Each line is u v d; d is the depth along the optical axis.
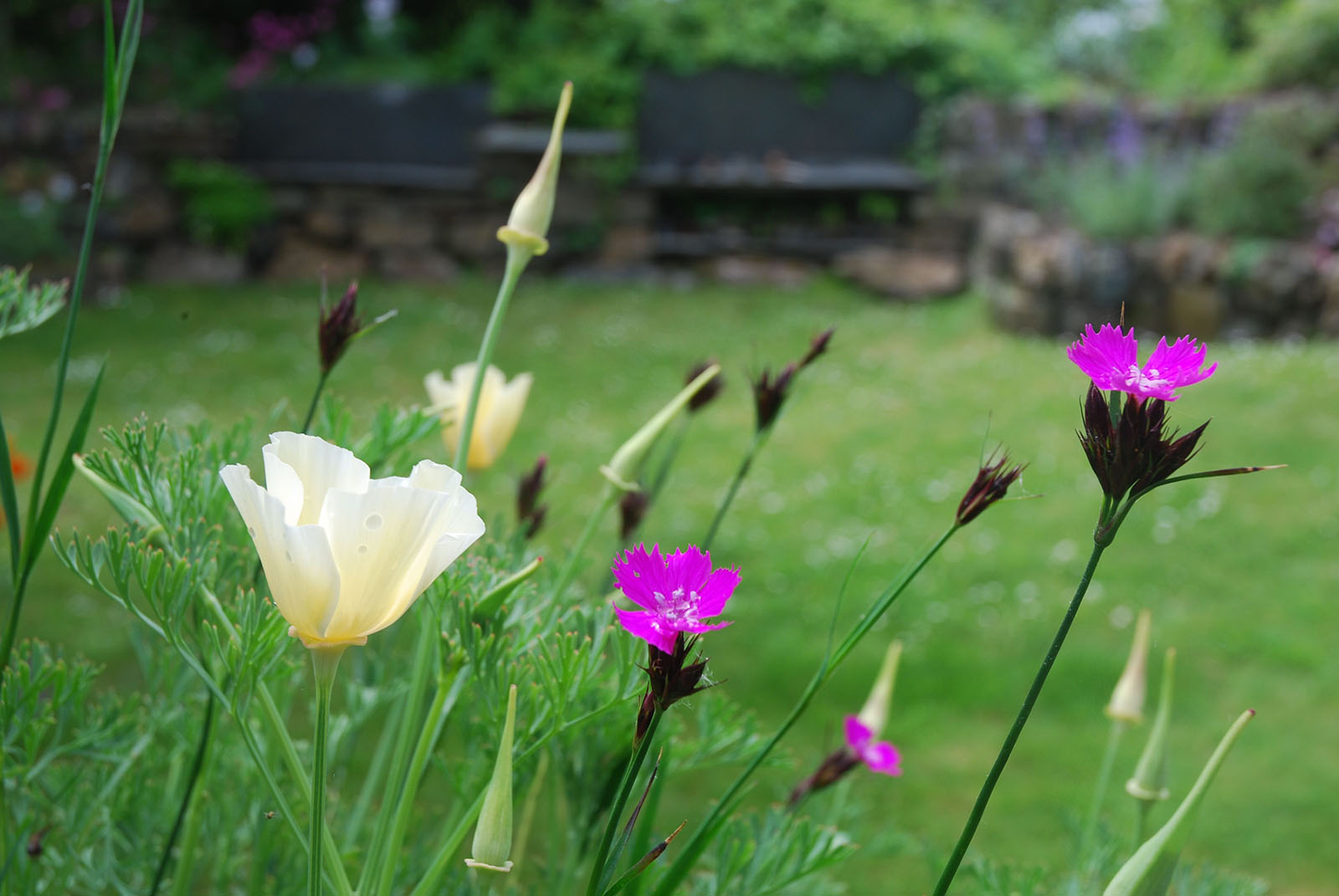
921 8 11.85
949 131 10.70
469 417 0.95
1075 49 13.50
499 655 0.80
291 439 0.65
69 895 1.23
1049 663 0.60
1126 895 0.68
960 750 3.18
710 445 6.42
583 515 5.00
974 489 0.73
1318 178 8.78
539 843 2.30
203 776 1.01
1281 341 8.25
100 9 10.90
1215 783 3.06
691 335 9.02
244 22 11.95
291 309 9.41
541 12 11.38
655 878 0.93
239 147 10.93
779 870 0.96
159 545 0.81
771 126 11.12
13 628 0.88
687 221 11.17
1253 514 5.18
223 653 0.72
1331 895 2.64
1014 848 2.61
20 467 2.53
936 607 4.21
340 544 0.58
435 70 11.23
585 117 10.89
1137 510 5.25
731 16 11.30
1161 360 0.58
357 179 10.72
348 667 1.54
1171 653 1.04
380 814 0.82
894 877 2.44
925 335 9.15
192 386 7.16
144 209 10.09
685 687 0.58
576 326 9.20
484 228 10.81
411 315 9.34
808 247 10.90
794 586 4.39
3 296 1.01
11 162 9.94
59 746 0.99
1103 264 8.59
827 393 7.49
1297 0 11.16
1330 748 3.28
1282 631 4.06
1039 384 7.53
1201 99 10.17
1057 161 10.02
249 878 1.19
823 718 3.33
